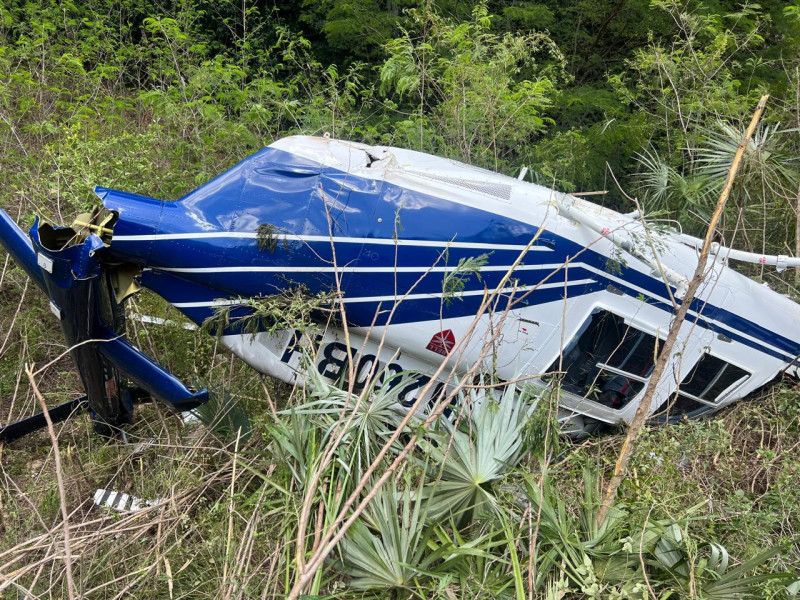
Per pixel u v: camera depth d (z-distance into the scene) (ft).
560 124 31.48
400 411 14.19
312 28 36.60
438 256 15.06
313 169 15.08
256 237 14.39
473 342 15.52
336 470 12.00
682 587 11.02
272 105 27.25
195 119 23.90
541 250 15.40
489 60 25.75
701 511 13.38
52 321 17.99
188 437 15.20
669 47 33.58
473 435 12.94
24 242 13.66
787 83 29.91
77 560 11.78
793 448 15.87
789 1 32.19
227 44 37.01
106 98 24.63
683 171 25.76
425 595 10.89
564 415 17.01
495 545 11.09
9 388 16.30
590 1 34.19
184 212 14.23
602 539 11.55
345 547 10.96
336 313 15.14
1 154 22.02
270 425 12.88
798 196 22.56
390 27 31.86
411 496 11.67
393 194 15.14
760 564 11.47
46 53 27.78
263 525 12.27
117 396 14.56
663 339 16.44
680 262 16.56
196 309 14.74
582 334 15.99
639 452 13.01
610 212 16.69
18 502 13.75
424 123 25.46
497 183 15.98
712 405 17.65
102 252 13.64
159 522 12.42
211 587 11.76
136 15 35.06
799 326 17.62
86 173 17.60
